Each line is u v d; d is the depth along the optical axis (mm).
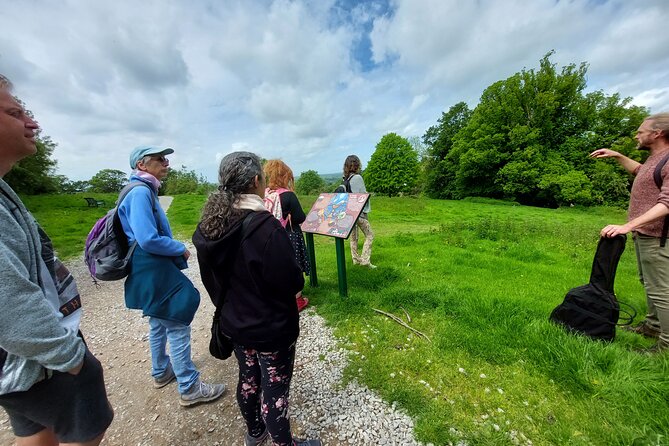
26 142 988
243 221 1334
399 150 38156
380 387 2258
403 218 13125
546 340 2555
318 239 8039
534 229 8469
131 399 2283
